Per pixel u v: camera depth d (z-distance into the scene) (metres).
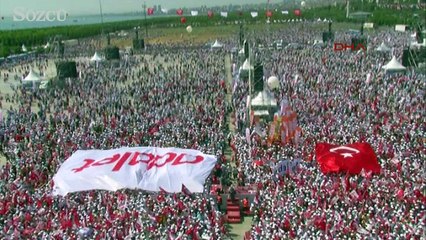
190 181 40.53
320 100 70.12
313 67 99.94
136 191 40.34
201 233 33.91
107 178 40.53
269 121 59.81
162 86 86.81
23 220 35.25
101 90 86.50
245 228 37.91
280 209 35.97
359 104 67.56
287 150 48.38
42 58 138.00
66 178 40.69
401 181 40.81
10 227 33.78
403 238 31.67
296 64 104.50
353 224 33.81
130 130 57.94
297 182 41.22
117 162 42.47
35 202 38.03
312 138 52.75
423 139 51.91
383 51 118.50
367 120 59.69
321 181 41.09
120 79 99.06
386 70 92.12
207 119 62.22
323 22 198.62
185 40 170.38
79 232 32.78
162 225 34.88
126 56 133.50
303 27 188.38
